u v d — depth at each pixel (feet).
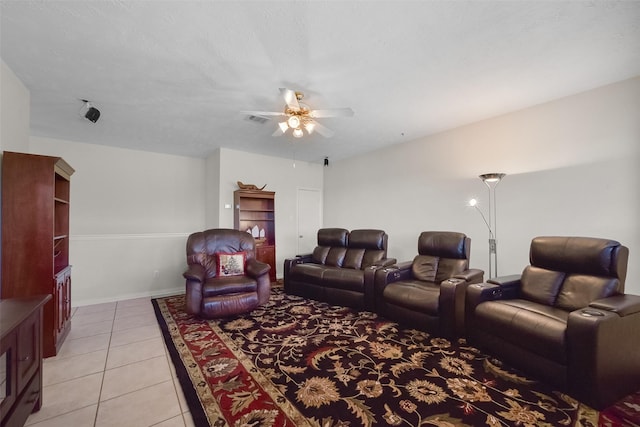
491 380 6.66
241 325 10.37
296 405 5.80
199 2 5.61
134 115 11.46
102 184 16.03
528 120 11.02
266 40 6.82
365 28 6.44
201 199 19.16
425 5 5.78
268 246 17.71
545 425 5.16
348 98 10.04
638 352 6.23
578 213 9.82
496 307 7.62
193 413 5.57
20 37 6.63
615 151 9.12
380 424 5.24
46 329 7.97
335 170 20.33
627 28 6.53
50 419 5.44
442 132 13.89
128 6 5.70
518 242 11.28
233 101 10.18
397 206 16.06
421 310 9.41
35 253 7.85
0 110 7.50
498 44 7.10
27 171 7.83
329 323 10.50
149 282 14.83
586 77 8.79
